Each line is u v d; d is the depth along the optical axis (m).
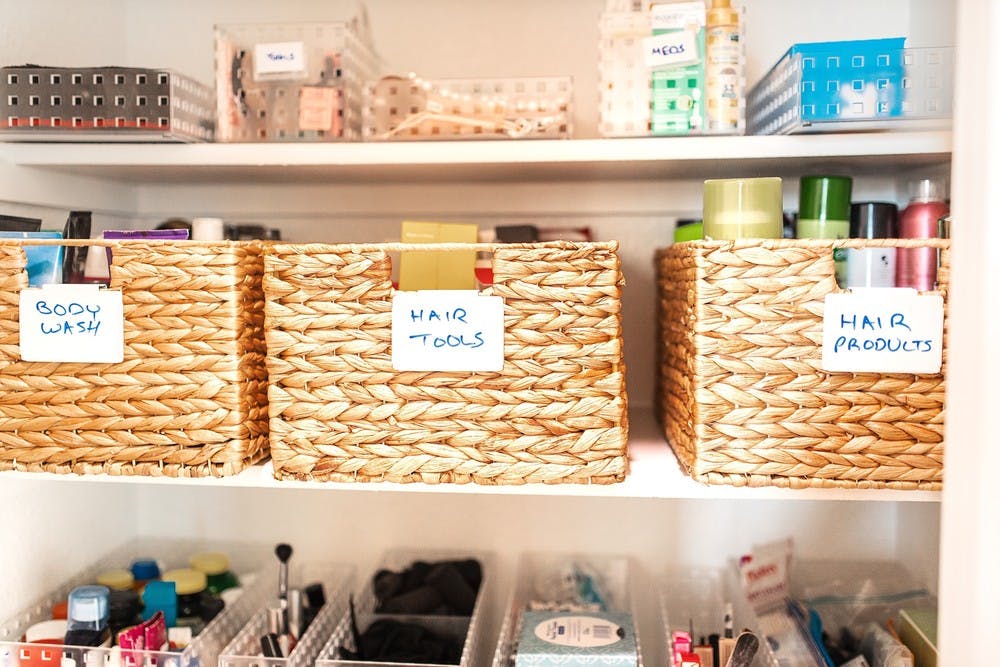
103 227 1.19
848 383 0.81
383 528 1.29
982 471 0.55
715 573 1.23
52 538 1.10
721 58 0.95
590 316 0.83
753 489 0.84
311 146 0.97
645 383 1.25
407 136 0.99
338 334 0.85
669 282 1.03
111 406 0.88
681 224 1.15
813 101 0.88
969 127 0.55
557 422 0.85
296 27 0.99
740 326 0.82
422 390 0.85
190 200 1.27
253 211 1.26
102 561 1.21
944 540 0.57
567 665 0.92
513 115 0.98
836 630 1.15
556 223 1.23
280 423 0.87
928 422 0.81
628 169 1.06
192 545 1.31
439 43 1.23
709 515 1.26
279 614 1.05
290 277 0.85
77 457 0.89
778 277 0.81
